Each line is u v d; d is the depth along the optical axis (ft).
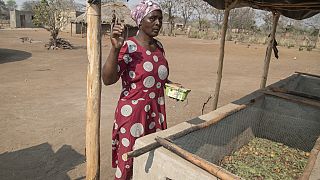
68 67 42.01
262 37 113.50
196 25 214.48
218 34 131.64
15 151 15.07
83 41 90.53
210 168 6.39
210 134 10.73
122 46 7.39
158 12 7.57
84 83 31.53
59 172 13.28
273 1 15.99
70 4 127.24
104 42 79.61
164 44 90.63
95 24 6.97
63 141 16.48
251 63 55.26
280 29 143.84
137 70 7.67
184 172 6.77
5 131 17.54
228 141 12.85
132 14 7.89
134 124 7.97
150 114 8.27
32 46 69.62
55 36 67.46
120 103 8.13
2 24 175.73
